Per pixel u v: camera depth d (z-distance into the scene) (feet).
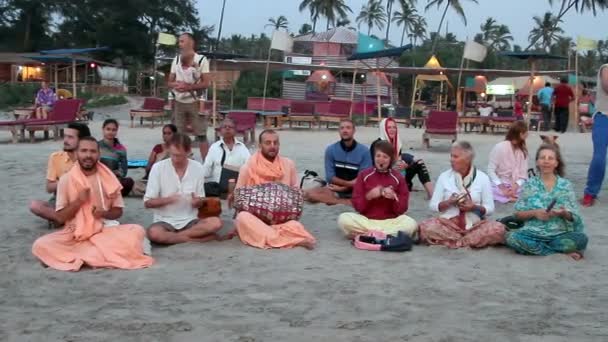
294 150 56.03
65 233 20.33
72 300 16.55
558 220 21.71
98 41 209.26
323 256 21.34
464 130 87.25
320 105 89.97
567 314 15.79
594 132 30.71
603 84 29.84
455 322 15.11
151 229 22.36
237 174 30.68
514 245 21.71
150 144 59.26
